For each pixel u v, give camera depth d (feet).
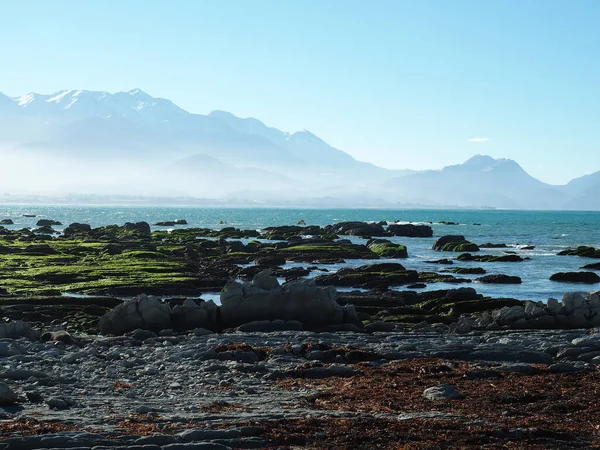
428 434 43.60
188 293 172.45
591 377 62.64
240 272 213.46
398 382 61.93
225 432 42.96
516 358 75.00
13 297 147.54
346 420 46.91
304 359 75.56
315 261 263.29
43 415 48.47
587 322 110.73
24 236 350.84
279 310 110.93
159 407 51.65
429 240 426.10
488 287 197.26
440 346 82.58
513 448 41.01
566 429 45.65
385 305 146.00
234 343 84.58
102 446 39.99
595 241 436.76
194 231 446.60
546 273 237.25
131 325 108.27
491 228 629.92
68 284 180.45
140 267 212.23
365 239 419.95
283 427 44.83
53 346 85.30
